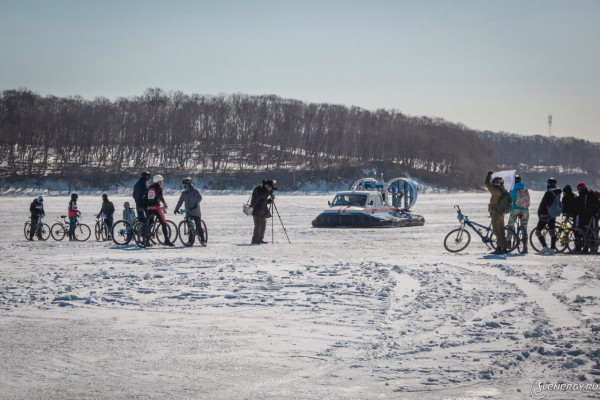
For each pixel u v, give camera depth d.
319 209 55.81
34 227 25.44
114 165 137.88
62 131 147.75
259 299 10.32
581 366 6.53
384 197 36.81
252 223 35.66
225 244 21.27
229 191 119.75
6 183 116.44
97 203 65.00
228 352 7.13
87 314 9.19
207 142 154.88
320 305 9.82
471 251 18.78
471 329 8.13
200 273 13.27
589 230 18.75
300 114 174.00
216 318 8.91
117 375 6.29
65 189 117.06
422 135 183.50
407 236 25.47
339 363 6.71
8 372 6.37
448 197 120.00
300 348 7.30
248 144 165.50
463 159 186.88
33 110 159.75
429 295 10.62
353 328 8.28
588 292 10.95
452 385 5.96
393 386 5.95
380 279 12.41
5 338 7.74
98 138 151.00
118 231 21.22
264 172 141.38
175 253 17.61
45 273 13.39
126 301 10.16
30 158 130.25
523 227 18.23
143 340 7.65
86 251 18.55
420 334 7.91
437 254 17.42
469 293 10.81
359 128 176.50
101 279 12.48
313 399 5.61
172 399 5.59
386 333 7.98
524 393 5.73
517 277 12.70
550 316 8.91
